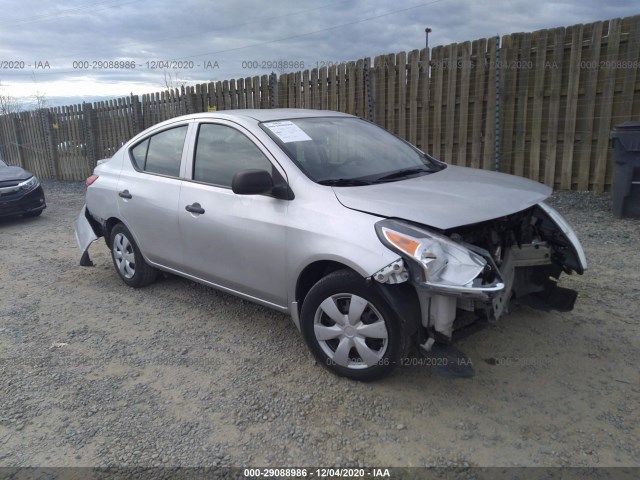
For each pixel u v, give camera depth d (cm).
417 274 279
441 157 866
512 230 357
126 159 508
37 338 417
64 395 331
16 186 910
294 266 335
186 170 429
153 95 1327
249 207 365
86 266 582
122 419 304
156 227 453
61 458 273
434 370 338
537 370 334
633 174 638
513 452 263
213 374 350
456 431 280
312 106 1020
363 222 303
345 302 321
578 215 676
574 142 761
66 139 1609
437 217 289
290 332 407
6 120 1844
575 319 399
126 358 378
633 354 348
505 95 793
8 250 718
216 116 417
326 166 363
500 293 284
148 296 500
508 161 812
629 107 710
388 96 905
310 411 304
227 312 453
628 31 691
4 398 330
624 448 262
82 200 1162
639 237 582
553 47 747
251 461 266
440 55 834
